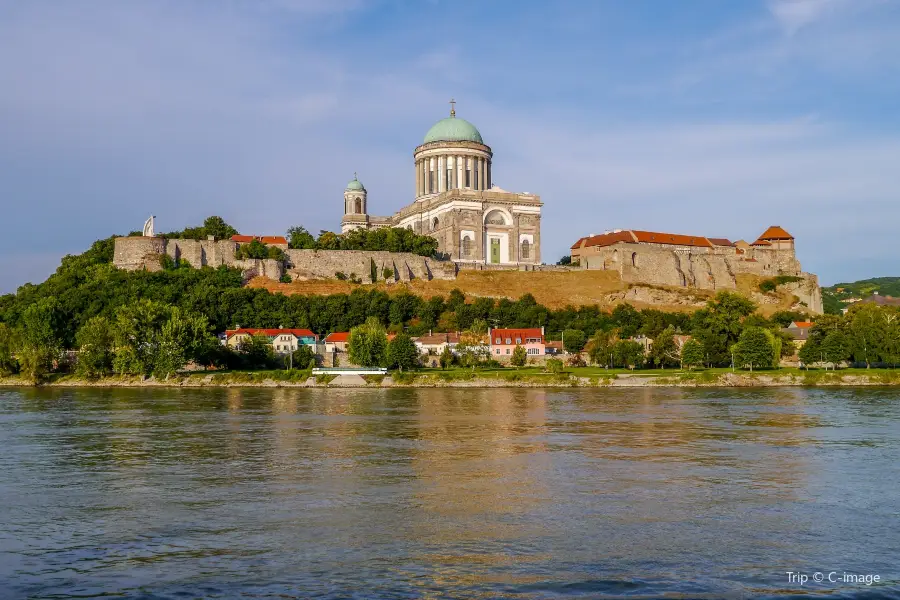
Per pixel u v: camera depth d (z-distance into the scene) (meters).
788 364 193.12
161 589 41.19
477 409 114.00
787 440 84.62
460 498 58.81
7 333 173.00
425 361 181.38
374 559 45.28
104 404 124.31
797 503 57.28
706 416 105.00
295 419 103.44
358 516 53.97
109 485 63.81
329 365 179.38
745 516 53.91
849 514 54.34
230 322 198.00
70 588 41.41
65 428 95.81
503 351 194.00
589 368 186.38
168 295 196.00
